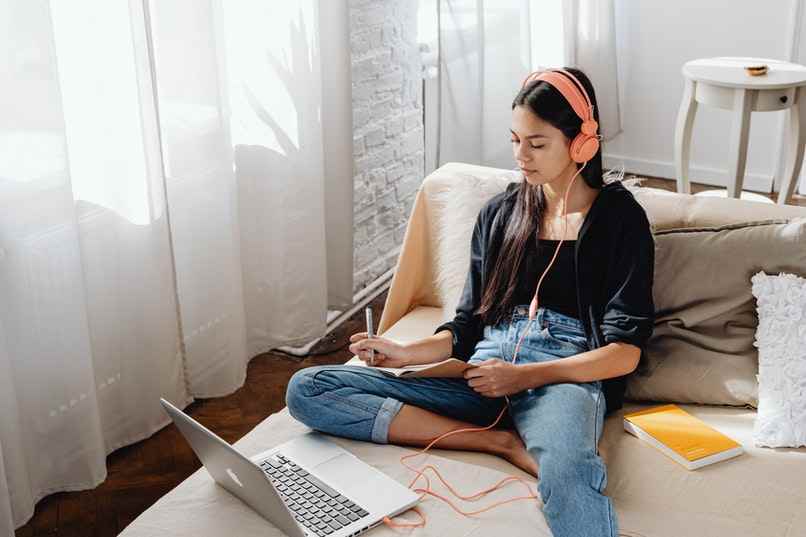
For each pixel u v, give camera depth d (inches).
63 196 76.5
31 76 72.7
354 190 117.0
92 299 84.7
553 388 66.8
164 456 90.0
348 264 113.3
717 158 163.3
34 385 79.2
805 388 65.7
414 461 65.2
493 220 75.3
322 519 58.3
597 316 70.0
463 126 125.8
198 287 95.0
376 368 72.3
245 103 98.1
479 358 72.2
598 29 156.4
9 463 76.5
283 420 71.6
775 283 69.4
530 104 67.9
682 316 72.5
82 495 83.8
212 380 98.6
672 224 76.0
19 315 76.7
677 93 162.9
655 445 65.6
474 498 60.9
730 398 69.8
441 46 117.7
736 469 62.7
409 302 87.7
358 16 110.6
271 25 96.7
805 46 149.4
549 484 59.5
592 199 71.8
